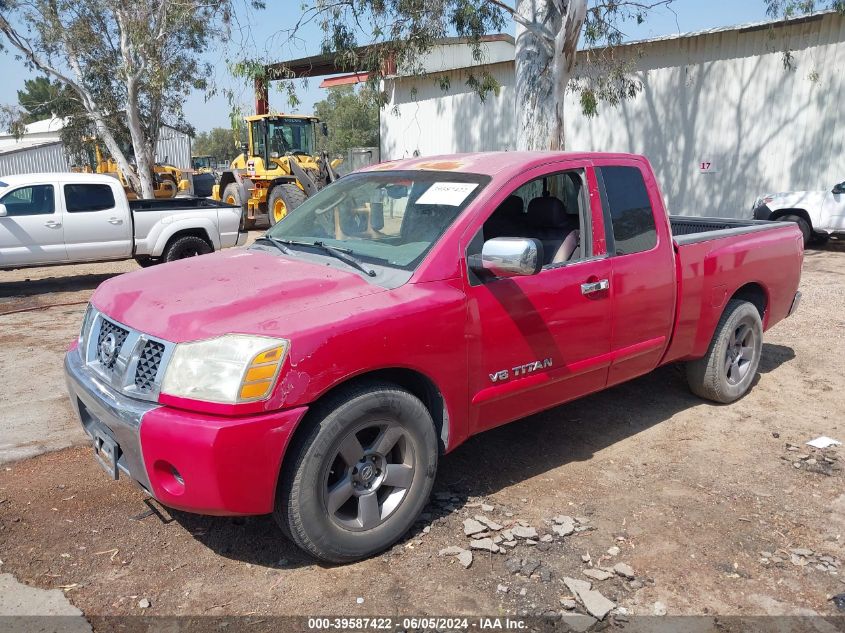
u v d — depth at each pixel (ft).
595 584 10.34
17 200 34.30
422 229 12.13
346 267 11.78
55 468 14.03
